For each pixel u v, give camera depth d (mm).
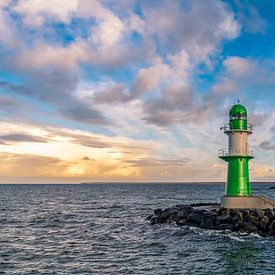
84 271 29469
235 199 48094
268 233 42312
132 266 30891
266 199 48469
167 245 38812
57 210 81562
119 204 99688
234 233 43406
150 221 56562
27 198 133375
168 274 28562
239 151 48938
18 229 51562
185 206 58312
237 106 49375
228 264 31312
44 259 33344
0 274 28609
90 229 51250
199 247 37531
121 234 46406
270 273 28797
